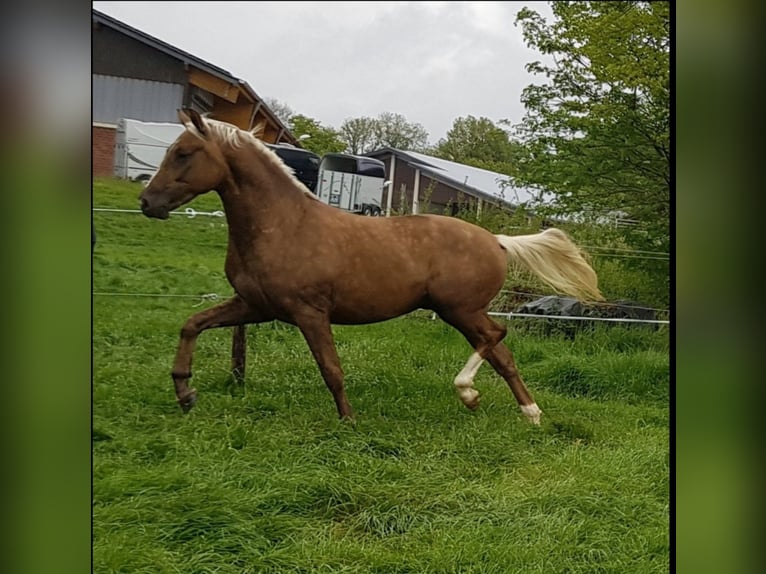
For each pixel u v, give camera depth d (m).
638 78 5.96
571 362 4.94
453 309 4.09
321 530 3.13
